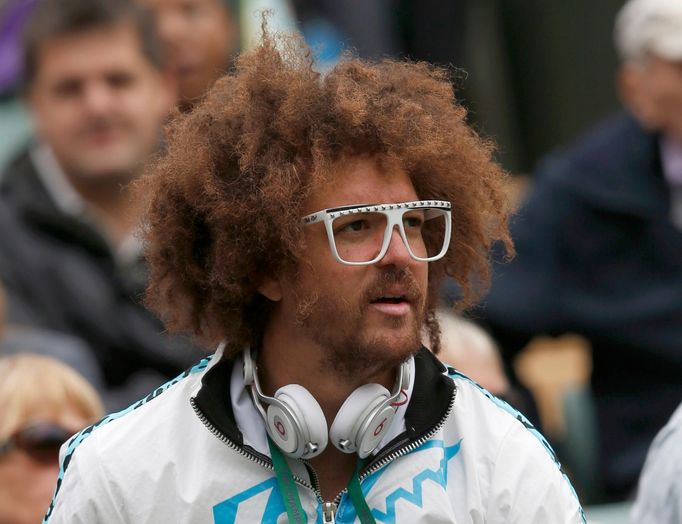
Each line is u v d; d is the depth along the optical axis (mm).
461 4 19734
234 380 7629
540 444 7645
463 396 7711
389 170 7281
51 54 13477
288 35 8000
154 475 7348
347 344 7246
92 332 12930
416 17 19484
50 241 13180
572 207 14938
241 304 7621
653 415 14625
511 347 15031
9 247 13062
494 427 7582
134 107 13562
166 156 7922
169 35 14992
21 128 16312
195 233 7734
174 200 7695
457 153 7707
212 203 7484
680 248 14711
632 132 15039
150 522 7281
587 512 12883
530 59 20594
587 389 15242
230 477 7340
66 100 13445
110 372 12945
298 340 7469
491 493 7383
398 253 7188
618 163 14938
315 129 7270
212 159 7531
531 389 15508
